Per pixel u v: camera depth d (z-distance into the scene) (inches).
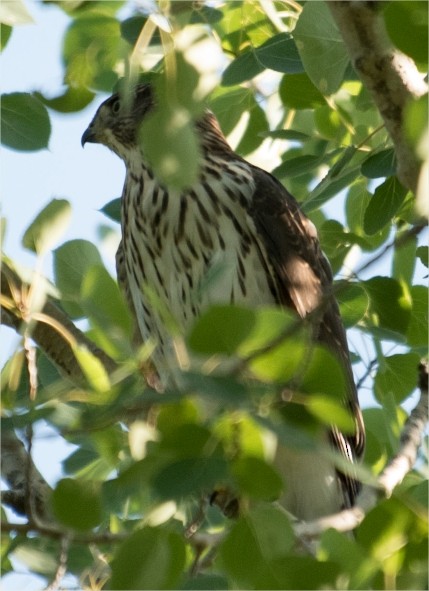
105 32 381.7
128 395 251.8
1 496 324.2
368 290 399.9
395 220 446.0
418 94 294.4
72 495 266.1
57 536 282.4
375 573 271.6
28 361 296.4
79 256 308.7
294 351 246.5
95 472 379.6
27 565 326.0
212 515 424.8
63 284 308.2
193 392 241.8
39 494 335.3
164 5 264.4
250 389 243.6
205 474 246.4
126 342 275.1
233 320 243.8
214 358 247.0
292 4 427.8
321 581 259.3
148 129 224.7
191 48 231.3
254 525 267.1
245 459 251.4
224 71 410.9
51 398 266.5
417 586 271.1
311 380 248.5
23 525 281.4
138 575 264.4
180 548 266.2
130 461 280.5
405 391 426.6
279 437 239.5
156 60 419.8
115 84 394.6
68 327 366.9
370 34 292.8
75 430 261.9
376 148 415.2
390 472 331.9
